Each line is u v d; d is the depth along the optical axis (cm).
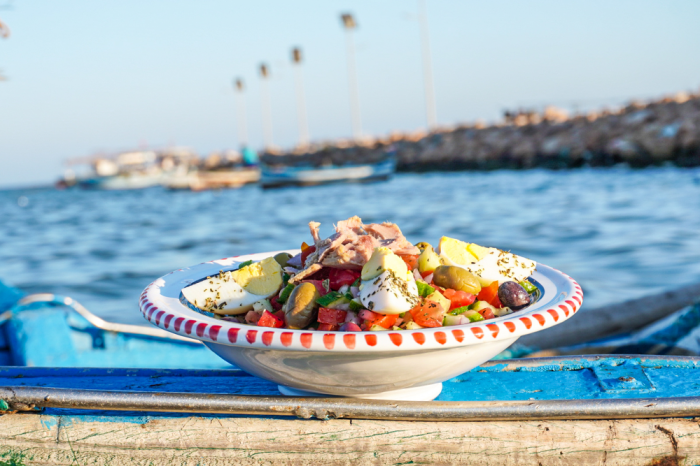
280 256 196
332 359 138
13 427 167
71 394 161
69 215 2877
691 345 398
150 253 1383
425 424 157
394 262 148
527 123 4081
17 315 378
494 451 156
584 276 882
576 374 190
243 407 155
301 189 3512
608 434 155
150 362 403
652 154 2998
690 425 155
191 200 3466
